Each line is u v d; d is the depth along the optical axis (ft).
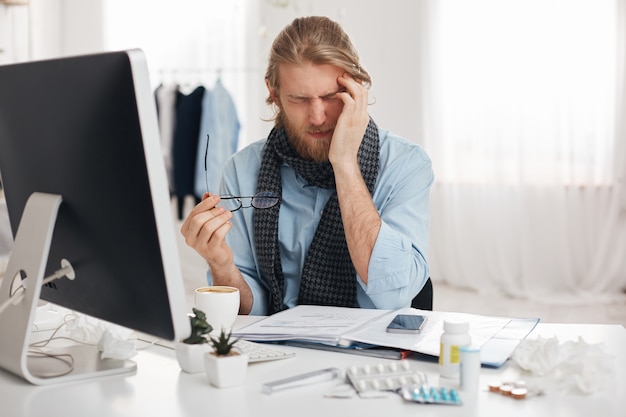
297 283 6.14
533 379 3.87
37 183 4.10
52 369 4.02
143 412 3.41
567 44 16.85
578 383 3.65
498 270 17.43
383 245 5.28
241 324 5.14
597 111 16.88
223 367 3.72
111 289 3.82
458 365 3.90
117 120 3.43
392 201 5.96
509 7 17.15
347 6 18.38
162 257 3.46
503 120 17.33
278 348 4.43
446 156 17.93
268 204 5.79
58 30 18.80
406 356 4.29
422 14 17.84
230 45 18.66
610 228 16.87
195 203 18.26
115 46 18.88
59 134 3.77
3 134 4.27
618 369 4.04
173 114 18.22
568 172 17.07
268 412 3.39
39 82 3.81
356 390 3.67
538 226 17.13
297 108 5.56
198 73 18.74
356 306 5.95
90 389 3.75
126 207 3.52
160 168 3.41
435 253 18.25
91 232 3.79
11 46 17.49
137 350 4.47
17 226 4.48
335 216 5.83
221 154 18.13
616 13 16.58
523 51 17.10
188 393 3.67
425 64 17.90
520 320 4.95
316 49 5.35
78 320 4.66
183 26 18.71
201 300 4.78
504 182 17.38
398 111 18.22
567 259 16.99
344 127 5.44
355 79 5.61
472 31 17.48
